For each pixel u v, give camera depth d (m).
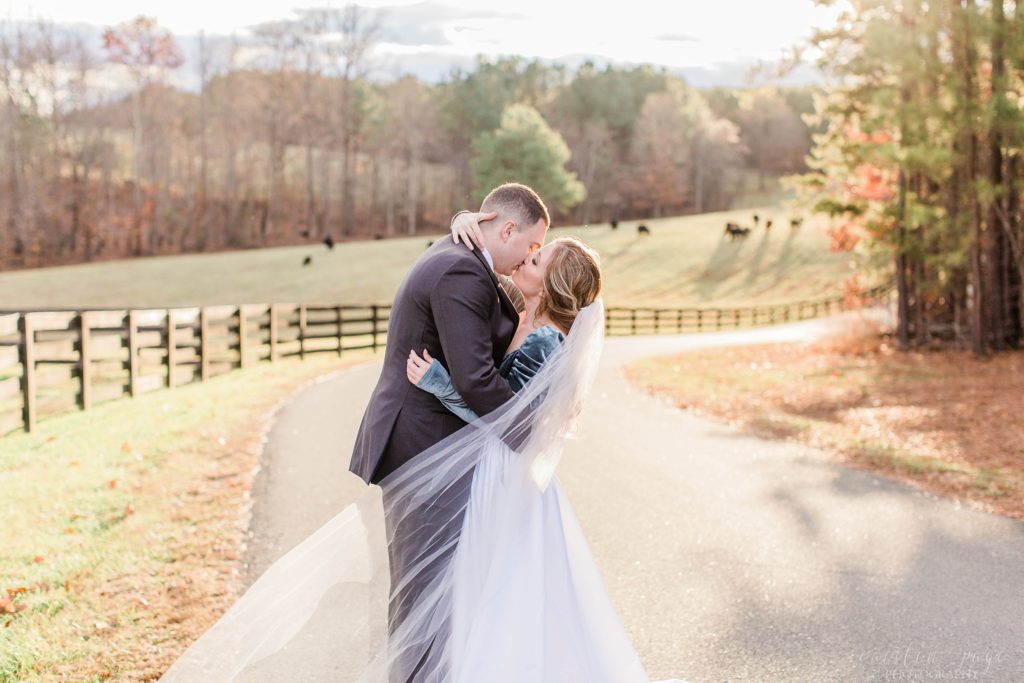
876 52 17.28
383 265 61.28
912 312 20.70
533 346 3.15
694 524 6.38
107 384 11.61
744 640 4.26
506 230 3.16
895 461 8.66
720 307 49.62
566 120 121.19
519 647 2.88
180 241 81.38
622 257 64.00
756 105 141.50
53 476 7.24
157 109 80.94
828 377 16.66
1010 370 16.02
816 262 60.03
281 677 3.61
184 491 6.97
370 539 3.24
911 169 17.78
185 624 4.32
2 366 8.99
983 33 16.09
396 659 3.02
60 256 74.94
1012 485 7.59
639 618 4.55
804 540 5.98
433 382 2.97
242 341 16.39
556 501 3.19
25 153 71.38
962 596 4.87
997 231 18.36
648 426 11.14
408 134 98.25
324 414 11.12
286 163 95.69
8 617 4.31
